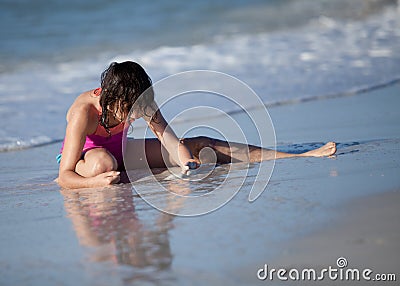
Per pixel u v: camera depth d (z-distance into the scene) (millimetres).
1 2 55406
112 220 10789
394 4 52938
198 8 54656
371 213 9984
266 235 9352
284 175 13086
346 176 12531
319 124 20156
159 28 46688
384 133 17844
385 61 31500
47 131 22078
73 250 9320
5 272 8609
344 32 40812
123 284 7930
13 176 16188
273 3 57312
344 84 27031
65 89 29109
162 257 8742
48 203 12484
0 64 36031
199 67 31984
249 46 37438
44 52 39531
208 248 8992
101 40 42969
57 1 56406
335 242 8906
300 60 32625
